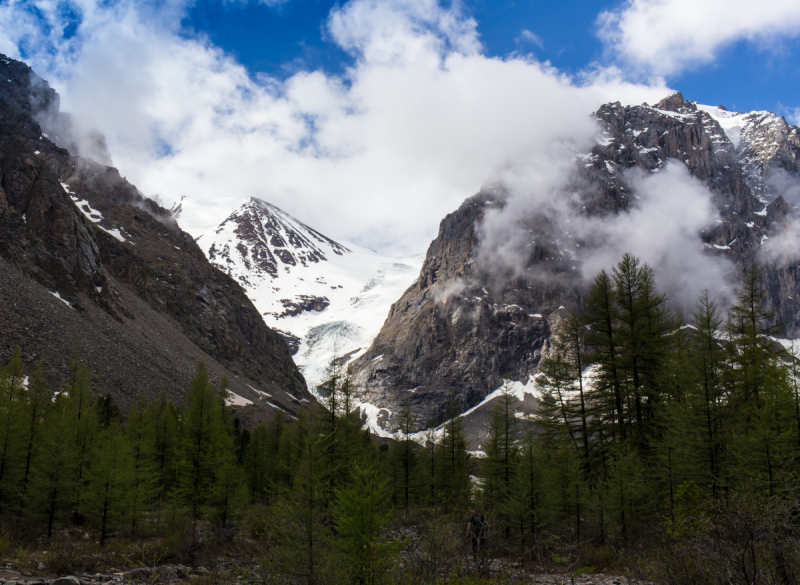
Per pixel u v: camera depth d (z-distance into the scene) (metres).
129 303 137.12
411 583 14.16
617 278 44.25
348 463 39.47
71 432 35.09
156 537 30.81
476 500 40.94
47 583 17.42
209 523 35.50
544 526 30.84
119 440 35.00
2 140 128.00
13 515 32.81
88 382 68.00
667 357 40.88
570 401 44.16
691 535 14.63
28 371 79.56
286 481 55.59
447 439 68.75
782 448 22.61
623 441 39.28
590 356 43.00
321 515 16.16
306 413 39.12
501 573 16.84
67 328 95.75
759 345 40.72
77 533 32.09
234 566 21.56
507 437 43.22
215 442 36.47
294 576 14.77
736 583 12.21
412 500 58.25
